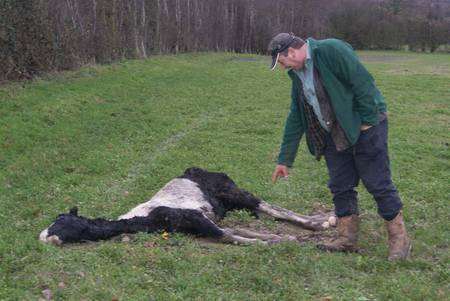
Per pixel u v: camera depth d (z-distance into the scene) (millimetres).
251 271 5270
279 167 6270
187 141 11828
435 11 46812
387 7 47625
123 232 6227
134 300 4711
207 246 6105
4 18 14875
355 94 5434
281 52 5457
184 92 18141
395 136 12562
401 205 5676
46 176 9055
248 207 7211
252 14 40219
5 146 10203
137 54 25406
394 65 30547
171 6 31188
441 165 10094
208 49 36094
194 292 4883
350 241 6020
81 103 14117
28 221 7043
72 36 18859
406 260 5613
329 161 5926
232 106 16484
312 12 44375
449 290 5000
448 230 6699
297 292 4879
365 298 4797
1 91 13797
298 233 6781
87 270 5285
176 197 6703
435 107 16578
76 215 6254
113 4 22953
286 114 15297
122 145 11305
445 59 35875
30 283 4988
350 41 46438
